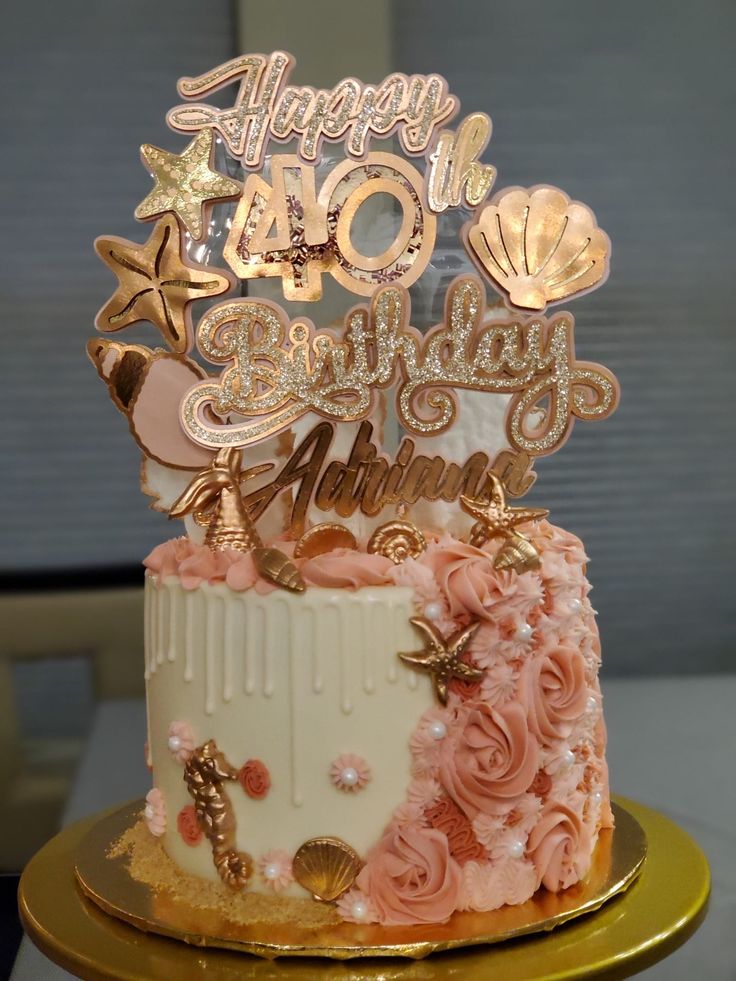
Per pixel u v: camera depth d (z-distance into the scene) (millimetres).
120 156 1280
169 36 1284
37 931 475
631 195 1355
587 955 440
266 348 515
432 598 469
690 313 1360
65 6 1271
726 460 1371
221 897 484
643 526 1365
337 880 469
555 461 1350
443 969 429
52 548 1281
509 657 477
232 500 509
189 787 497
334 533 505
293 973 428
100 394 1279
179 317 521
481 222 521
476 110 1344
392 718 470
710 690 1096
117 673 1114
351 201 527
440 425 519
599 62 1351
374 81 1287
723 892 630
